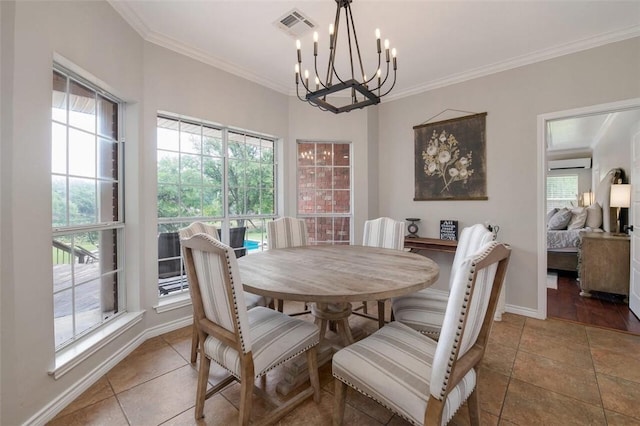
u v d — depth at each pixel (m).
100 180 2.05
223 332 1.29
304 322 1.57
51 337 1.50
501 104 2.91
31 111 1.40
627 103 2.32
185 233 1.88
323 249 2.46
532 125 2.75
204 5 2.03
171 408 1.53
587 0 1.96
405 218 3.61
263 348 1.33
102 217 2.08
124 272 2.26
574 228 4.85
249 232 3.26
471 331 1.02
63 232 1.72
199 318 1.41
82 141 1.89
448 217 3.28
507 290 2.89
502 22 2.21
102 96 2.08
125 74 2.12
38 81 1.44
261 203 3.40
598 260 3.33
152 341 2.30
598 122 4.53
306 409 1.51
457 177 3.20
